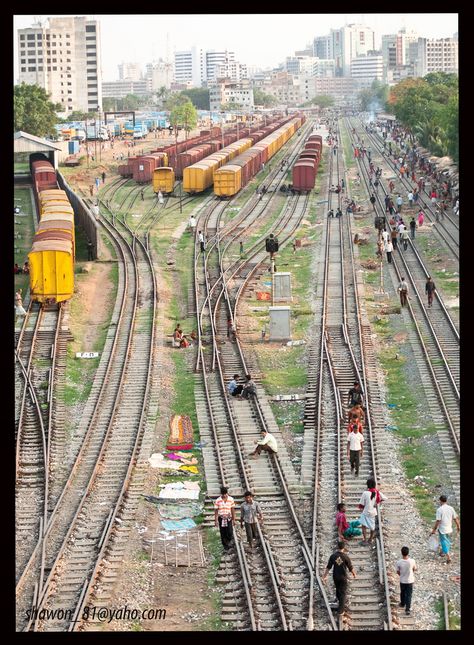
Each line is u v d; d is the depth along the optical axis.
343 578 24.31
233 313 56.44
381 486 32.91
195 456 36.56
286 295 59.22
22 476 34.41
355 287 61.62
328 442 37.06
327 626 24.19
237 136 159.50
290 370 47.09
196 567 27.86
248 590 25.59
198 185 106.50
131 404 41.94
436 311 55.69
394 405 41.50
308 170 106.94
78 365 48.19
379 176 112.19
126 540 29.30
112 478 34.00
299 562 27.72
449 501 31.52
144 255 74.88
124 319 56.31
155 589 26.58
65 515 30.94
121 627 24.34
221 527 28.50
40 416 39.28
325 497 32.22
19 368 46.56
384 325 54.09
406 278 64.50
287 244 78.94
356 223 87.44
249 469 34.88
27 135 110.44
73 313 56.69
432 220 84.94
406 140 162.50
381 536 28.48
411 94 169.00
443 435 37.03
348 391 42.62
